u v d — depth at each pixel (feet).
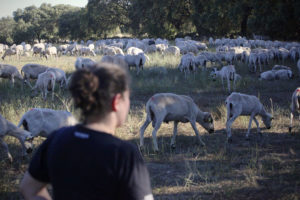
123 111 4.93
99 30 261.03
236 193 16.67
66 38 322.14
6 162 21.72
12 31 342.64
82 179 4.43
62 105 35.24
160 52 110.83
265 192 16.60
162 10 193.98
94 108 4.66
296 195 15.89
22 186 5.07
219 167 20.68
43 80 40.68
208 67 73.15
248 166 20.57
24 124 21.98
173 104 24.30
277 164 20.80
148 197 4.57
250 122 27.25
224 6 145.48
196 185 17.99
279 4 88.17
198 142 26.48
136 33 254.27
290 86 50.49
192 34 228.63
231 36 200.64
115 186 4.48
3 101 39.58
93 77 4.67
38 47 106.11
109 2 246.06
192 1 176.14
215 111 35.63
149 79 56.13
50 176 4.76
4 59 98.78
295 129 29.14
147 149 24.36
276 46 118.21
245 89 49.39
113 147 4.51
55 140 4.82
